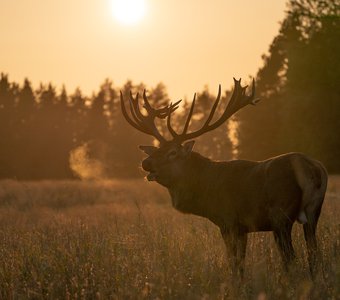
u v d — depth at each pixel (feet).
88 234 89.92
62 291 67.97
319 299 62.28
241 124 542.98
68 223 118.11
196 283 67.36
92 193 248.32
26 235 95.66
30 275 72.28
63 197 224.53
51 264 73.97
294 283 67.77
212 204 87.45
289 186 77.87
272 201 79.20
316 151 465.06
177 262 72.28
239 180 84.33
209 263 73.31
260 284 63.93
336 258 72.54
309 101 465.47
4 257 81.35
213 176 87.51
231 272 72.74
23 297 66.69
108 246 79.61
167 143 93.50
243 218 83.82
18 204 200.44
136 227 100.78
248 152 539.29
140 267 72.43
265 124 534.37
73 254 75.97
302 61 478.18
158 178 91.45
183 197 90.07
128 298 64.23
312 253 74.69
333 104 464.24
